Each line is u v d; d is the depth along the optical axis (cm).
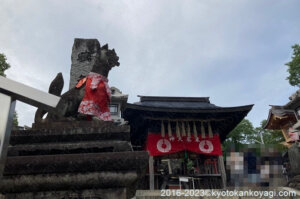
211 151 1780
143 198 917
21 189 280
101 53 469
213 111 1739
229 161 945
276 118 2484
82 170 289
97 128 363
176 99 2452
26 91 156
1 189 273
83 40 680
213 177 1759
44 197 283
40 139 349
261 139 3000
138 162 298
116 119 1862
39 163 283
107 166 293
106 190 295
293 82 2119
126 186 299
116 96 1973
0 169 138
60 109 169
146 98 2414
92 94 435
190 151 1833
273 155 948
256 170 926
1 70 1549
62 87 570
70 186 288
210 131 1788
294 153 1127
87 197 290
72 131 357
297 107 1673
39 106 167
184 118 1800
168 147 1750
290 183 948
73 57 659
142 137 2045
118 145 339
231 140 3145
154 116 1761
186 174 1764
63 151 333
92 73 460
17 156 298
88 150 338
